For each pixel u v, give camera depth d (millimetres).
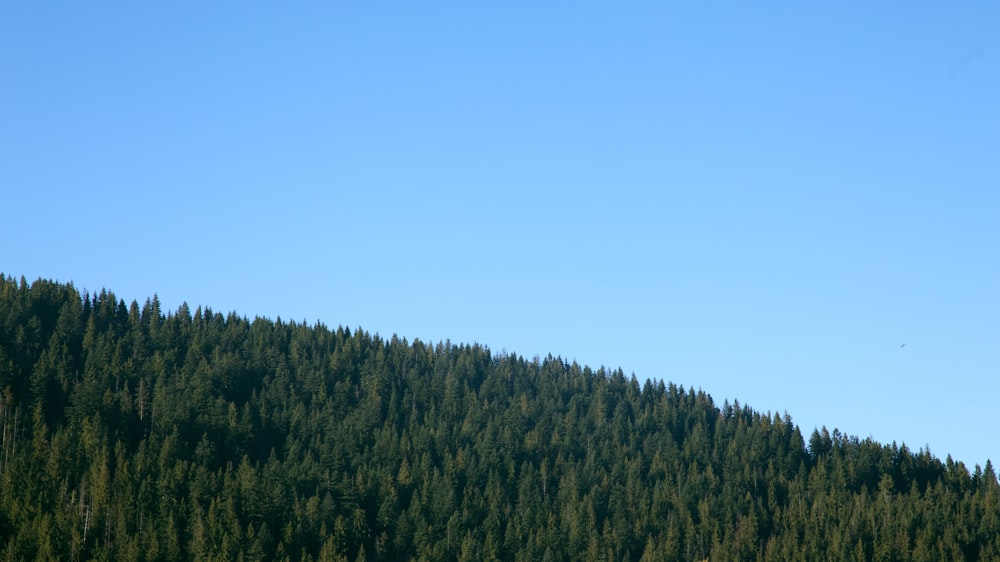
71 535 159375
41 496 165125
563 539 182125
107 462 176375
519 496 195750
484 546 177000
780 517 194000
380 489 189125
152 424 195750
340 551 172375
